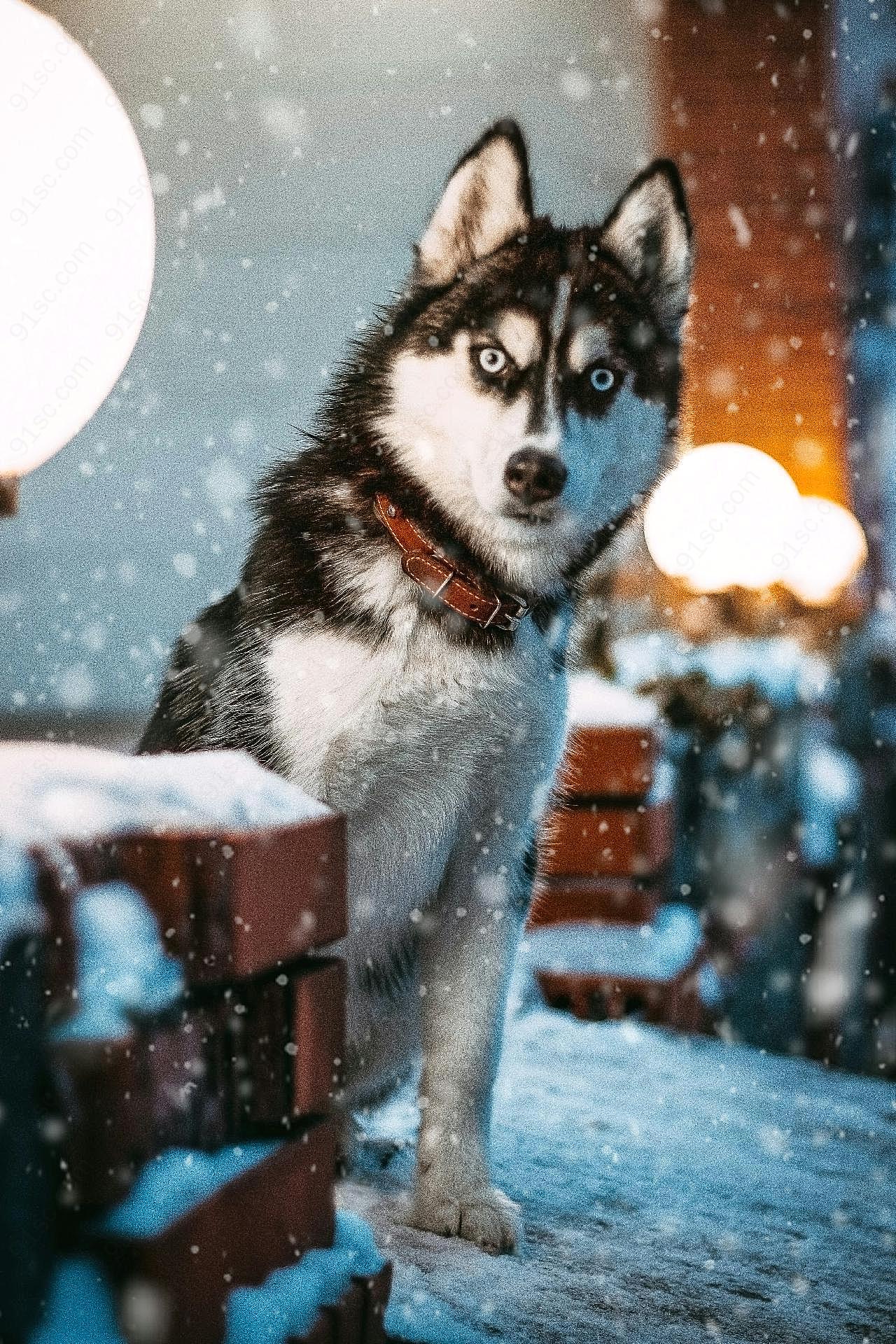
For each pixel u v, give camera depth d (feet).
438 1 34.50
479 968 7.94
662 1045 11.87
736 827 19.65
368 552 7.91
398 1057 8.91
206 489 32.35
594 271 9.23
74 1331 3.59
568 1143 8.83
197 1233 3.91
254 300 33.94
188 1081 4.21
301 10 34.96
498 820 8.29
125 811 4.16
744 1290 6.51
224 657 8.37
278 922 4.40
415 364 8.63
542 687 8.20
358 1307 4.66
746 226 35.96
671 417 10.07
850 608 30.12
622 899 14.79
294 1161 4.59
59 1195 3.72
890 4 39.65
